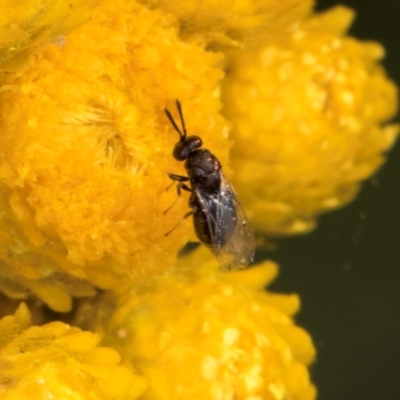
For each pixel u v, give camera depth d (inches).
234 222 2.4
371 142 2.7
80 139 2.3
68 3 2.2
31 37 2.3
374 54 2.7
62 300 2.4
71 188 2.3
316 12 3.0
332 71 2.6
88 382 2.3
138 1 2.4
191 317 2.4
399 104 3.1
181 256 2.5
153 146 2.3
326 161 2.6
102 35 2.3
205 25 2.4
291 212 2.7
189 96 2.4
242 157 2.6
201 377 2.4
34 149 2.3
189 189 2.4
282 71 2.6
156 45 2.4
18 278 2.4
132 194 2.3
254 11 2.4
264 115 2.6
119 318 2.4
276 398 2.4
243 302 2.4
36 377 2.3
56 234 2.3
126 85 2.3
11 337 2.3
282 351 2.4
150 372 2.4
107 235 2.3
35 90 2.3
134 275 2.3
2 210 2.3
